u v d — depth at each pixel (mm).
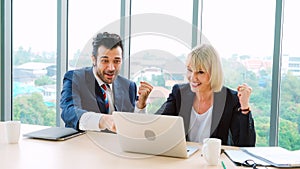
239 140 2146
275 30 3061
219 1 3215
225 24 3211
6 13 3740
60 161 1616
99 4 3523
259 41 3133
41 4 3680
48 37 3676
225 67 3232
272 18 3084
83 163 1593
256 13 3127
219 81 2049
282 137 3146
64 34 3637
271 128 3119
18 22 3773
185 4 3305
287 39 3068
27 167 1519
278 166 1591
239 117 2152
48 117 3738
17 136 1936
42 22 3689
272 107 3100
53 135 2049
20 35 3775
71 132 2129
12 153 1736
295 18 3037
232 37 3199
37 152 1760
